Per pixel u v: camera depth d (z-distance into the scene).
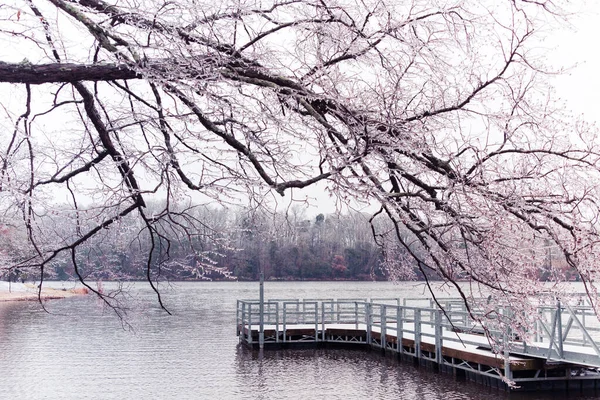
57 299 43.62
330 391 13.67
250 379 15.10
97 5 3.59
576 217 3.75
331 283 80.75
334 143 3.51
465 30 3.97
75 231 5.64
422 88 4.07
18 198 4.58
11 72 3.55
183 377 15.36
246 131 3.70
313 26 3.95
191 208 5.26
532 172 3.73
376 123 3.48
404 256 4.63
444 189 3.45
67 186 5.04
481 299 4.01
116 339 22.53
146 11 3.50
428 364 16.20
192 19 3.67
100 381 14.88
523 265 4.00
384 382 14.43
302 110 3.71
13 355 18.80
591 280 3.72
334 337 20.17
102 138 4.25
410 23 3.90
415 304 33.97
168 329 25.81
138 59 3.38
